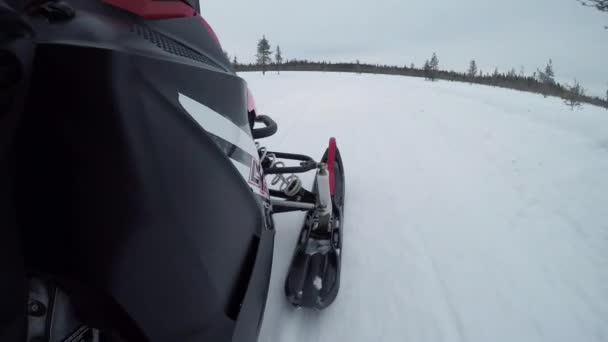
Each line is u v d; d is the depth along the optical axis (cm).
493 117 690
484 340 173
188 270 83
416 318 184
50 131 68
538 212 289
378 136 539
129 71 78
